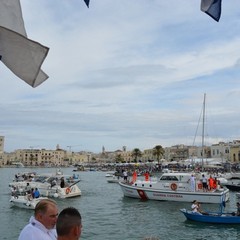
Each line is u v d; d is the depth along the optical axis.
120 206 34.44
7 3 3.07
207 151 196.25
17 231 22.64
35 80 3.00
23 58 2.94
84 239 20.47
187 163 106.62
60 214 3.15
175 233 22.33
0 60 2.95
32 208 31.17
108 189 57.19
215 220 24.75
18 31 3.11
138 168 117.38
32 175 55.72
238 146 169.50
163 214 29.48
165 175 37.69
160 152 179.75
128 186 39.66
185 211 26.05
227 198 37.75
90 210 32.09
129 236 21.38
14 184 44.62
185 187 36.38
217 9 4.64
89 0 3.83
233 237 21.30
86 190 54.88
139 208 32.97
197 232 22.55
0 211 30.33
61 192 40.31
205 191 35.44
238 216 24.42
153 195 37.72
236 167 101.19
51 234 3.94
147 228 23.86
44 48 2.89
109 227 24.14
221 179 55.41
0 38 2.90
